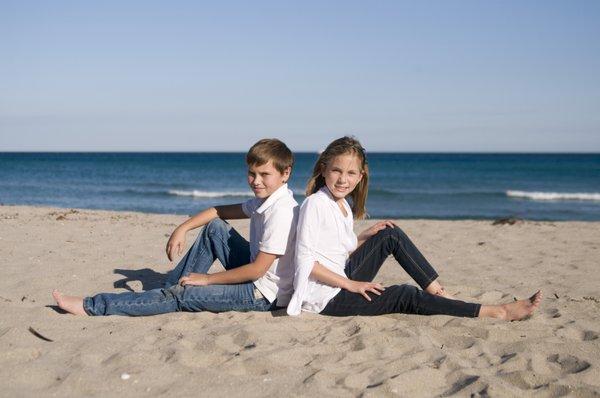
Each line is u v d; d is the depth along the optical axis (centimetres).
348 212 425
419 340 359
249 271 406
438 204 2450
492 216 2016
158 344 349
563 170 5400
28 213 1111
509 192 2919
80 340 355
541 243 884
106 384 291
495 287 568
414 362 325
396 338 362
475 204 2455
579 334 395
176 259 643
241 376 304
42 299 471
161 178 3956
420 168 5925
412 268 430
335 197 414
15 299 468
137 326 384
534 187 3419
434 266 681
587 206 2391
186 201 2388
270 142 408
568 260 733
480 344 362
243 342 355
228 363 318
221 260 440
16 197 2397
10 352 327
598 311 459
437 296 414
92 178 3894
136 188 3038
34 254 645
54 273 556
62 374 302
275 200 408
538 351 353
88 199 2391
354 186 413
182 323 387
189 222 442
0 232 794
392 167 6169
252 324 379
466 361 335
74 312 408
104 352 335
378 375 309
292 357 330
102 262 613
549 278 617
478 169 5672
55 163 6750
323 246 410
